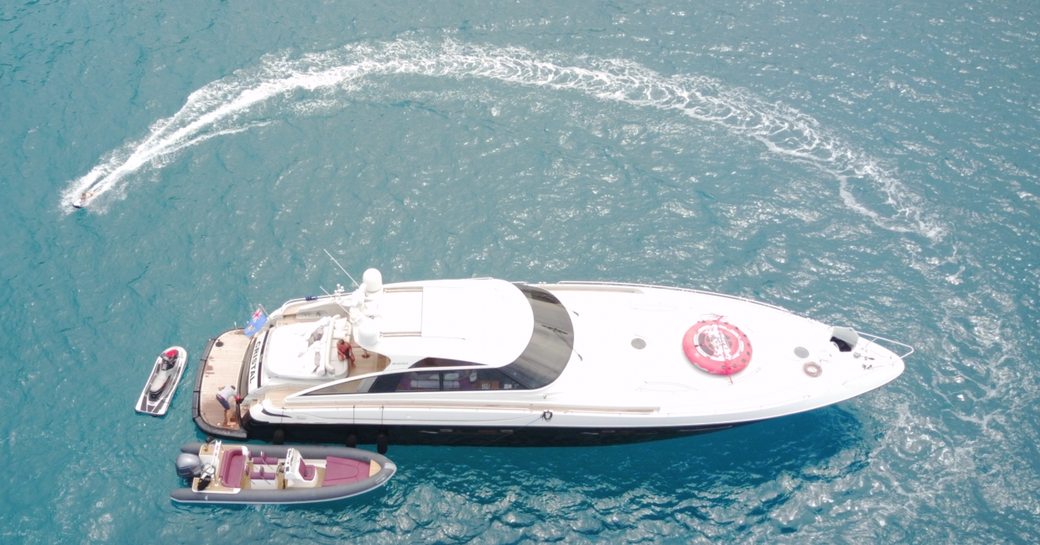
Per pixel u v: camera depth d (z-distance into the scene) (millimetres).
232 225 27859
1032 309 26406
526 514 22031
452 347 21219
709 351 22484
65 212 27922
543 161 30328
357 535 21516
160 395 23531
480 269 27094
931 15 36438
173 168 29391
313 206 28547
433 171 29812
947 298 26719
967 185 29906
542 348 21922
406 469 22641
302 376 21594
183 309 25719
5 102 30984
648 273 27219
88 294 25906
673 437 22906
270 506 21766
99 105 31188
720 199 29422
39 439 22766
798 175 30234
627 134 31453
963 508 22141
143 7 34906
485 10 35938
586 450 23234
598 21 35812
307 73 32875
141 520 21469
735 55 34625
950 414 23984
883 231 28547
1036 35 35531
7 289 25859
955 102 32750
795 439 23531
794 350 23203
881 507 22188
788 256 27781
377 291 21562
